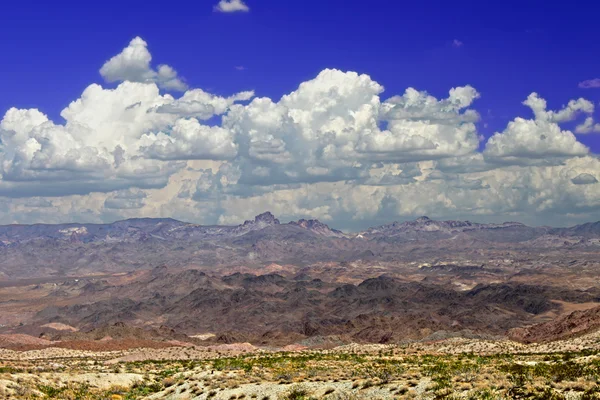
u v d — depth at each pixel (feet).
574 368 218.59
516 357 357.82
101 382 306.76
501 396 183.11
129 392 290.97
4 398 252.62
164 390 281.13
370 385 221.46
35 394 265.13
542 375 208.33
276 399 228.22
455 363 298.35
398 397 201.16
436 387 201.57
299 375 264.52
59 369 377.71
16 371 338.75
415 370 254.68
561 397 175.73
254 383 258.78
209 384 268.41
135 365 433.89
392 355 445.37
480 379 204.74
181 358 558.97
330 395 218.79
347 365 326.85
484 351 498.69
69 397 268.00
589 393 176.04
